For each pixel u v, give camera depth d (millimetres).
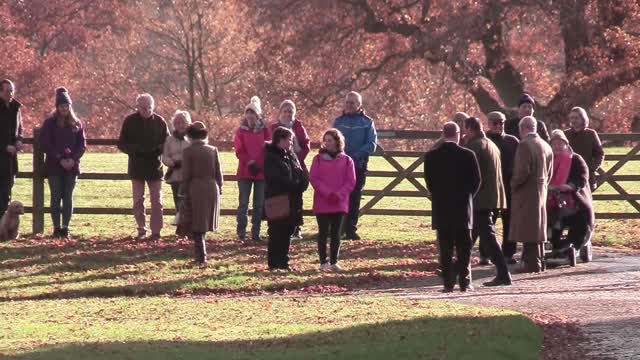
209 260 61062
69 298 52250
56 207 66562
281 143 57844
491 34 158500
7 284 55094
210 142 70875
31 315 45219
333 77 168250
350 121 66750
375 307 45156
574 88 150000
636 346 35812
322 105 169250
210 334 38719
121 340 37594
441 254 50875
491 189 53375
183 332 39438
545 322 40656
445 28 151625
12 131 66062
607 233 75688
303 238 69500
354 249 65750
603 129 168250
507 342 35938
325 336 37594
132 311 45969
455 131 50125
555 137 60062
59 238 66500
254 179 66750
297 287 54719
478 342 35969
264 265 59781
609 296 48656
